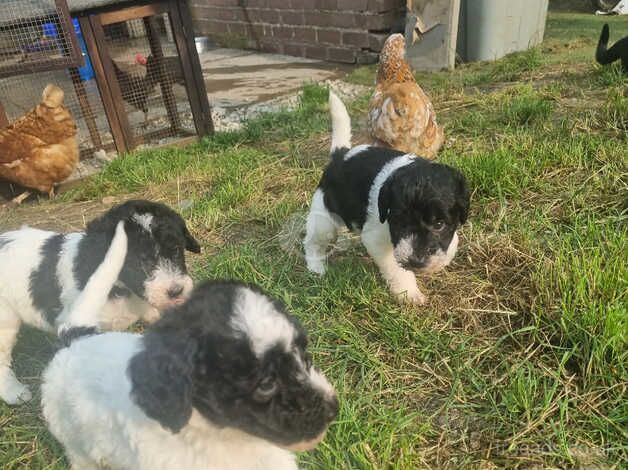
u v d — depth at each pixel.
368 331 0.70
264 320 0.40
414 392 0.61
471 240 0.85
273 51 2.76
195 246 0.72
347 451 0.54
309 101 1.73
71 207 1.24
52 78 1.80
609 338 0.58
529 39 2.12
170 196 1.21
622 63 1.45
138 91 1.62
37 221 1.17
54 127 1.26
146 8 1.42
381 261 0.74
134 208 0.68
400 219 0.65
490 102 1.44
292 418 0.40
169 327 0.41
